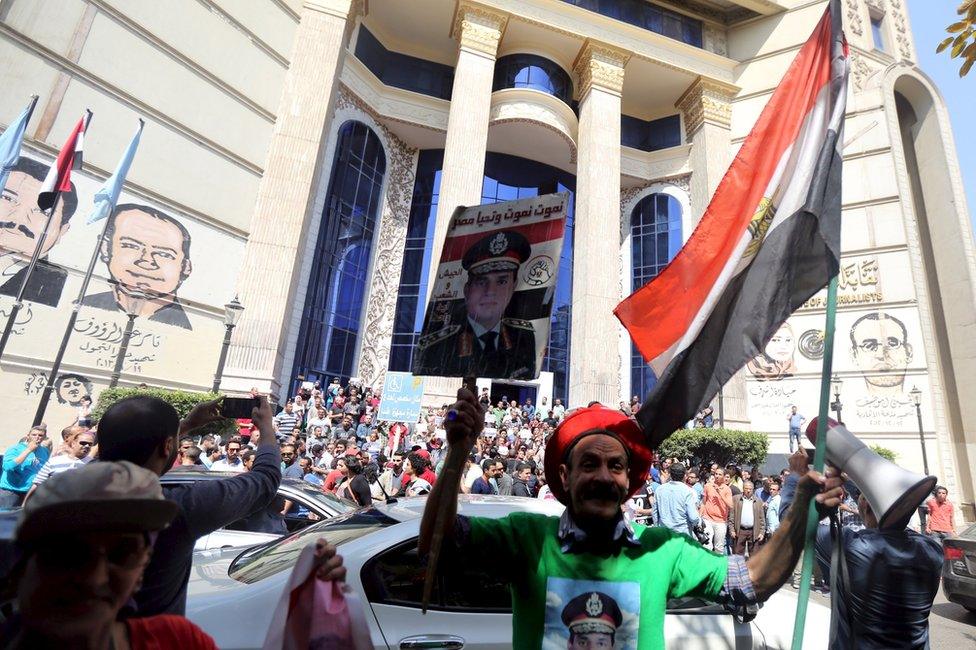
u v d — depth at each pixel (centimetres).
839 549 257
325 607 141
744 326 253
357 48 2219
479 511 307
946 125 2355
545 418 1819
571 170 2644
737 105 2516
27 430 1134
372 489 796
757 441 1708
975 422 2025
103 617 90
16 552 95
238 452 795
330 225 2041
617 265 2028
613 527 167
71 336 1223
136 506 91
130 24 1395
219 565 319
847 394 2005
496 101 2234
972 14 514
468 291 219
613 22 2345
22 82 1203
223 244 1542
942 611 750
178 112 1477
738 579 164
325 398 1841
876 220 2130
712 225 293
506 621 262
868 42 2480
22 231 1172
